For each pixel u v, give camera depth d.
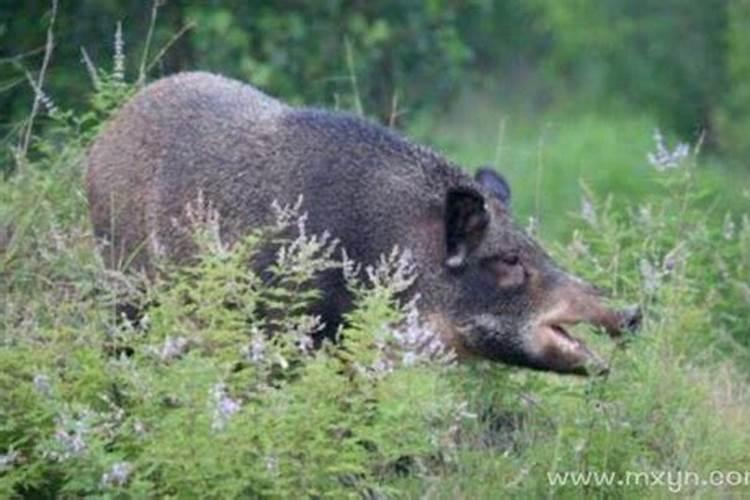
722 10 32.88
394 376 12.33
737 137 30.16
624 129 30.91
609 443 13.12
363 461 12.41
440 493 12.89
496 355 13.91
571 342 13.80
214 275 12.76
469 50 23.53
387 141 14.15
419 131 23.27
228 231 14.04
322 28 21.58
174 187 14.30
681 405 13.70
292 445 12.07
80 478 12.05
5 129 18.88
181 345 12.38
